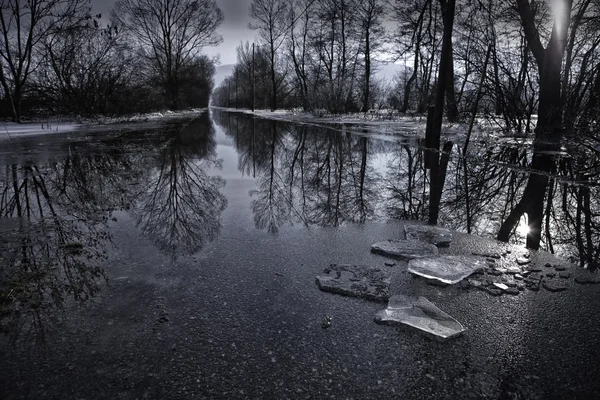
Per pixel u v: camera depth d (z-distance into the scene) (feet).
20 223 11.61
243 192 16.75
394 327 6.51
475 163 24.81
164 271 8.48
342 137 42.32
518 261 9.48
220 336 6.11
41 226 11.36
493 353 5.90
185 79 131.44
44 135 39.09
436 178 20.15
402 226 12.26
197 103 197.16
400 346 6.00
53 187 16.60
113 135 41.39
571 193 16.70
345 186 18.22
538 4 35.81
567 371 5.51
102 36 55.26
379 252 9.93
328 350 5.83
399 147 33.12
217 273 8.45
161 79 118.32
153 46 121.60
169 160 25.58
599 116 28.81
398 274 8.70
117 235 10.76
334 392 4.96
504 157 27.48
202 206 14.17
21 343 5.84
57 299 7.18
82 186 16.97
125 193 15.85
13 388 4.90
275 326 6.44
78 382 5.02
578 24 33.14
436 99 29.73
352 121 70.03
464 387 5.13
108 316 6.61
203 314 6.73
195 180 19.11
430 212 13.94
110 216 12.61
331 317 6.78
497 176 20.52
